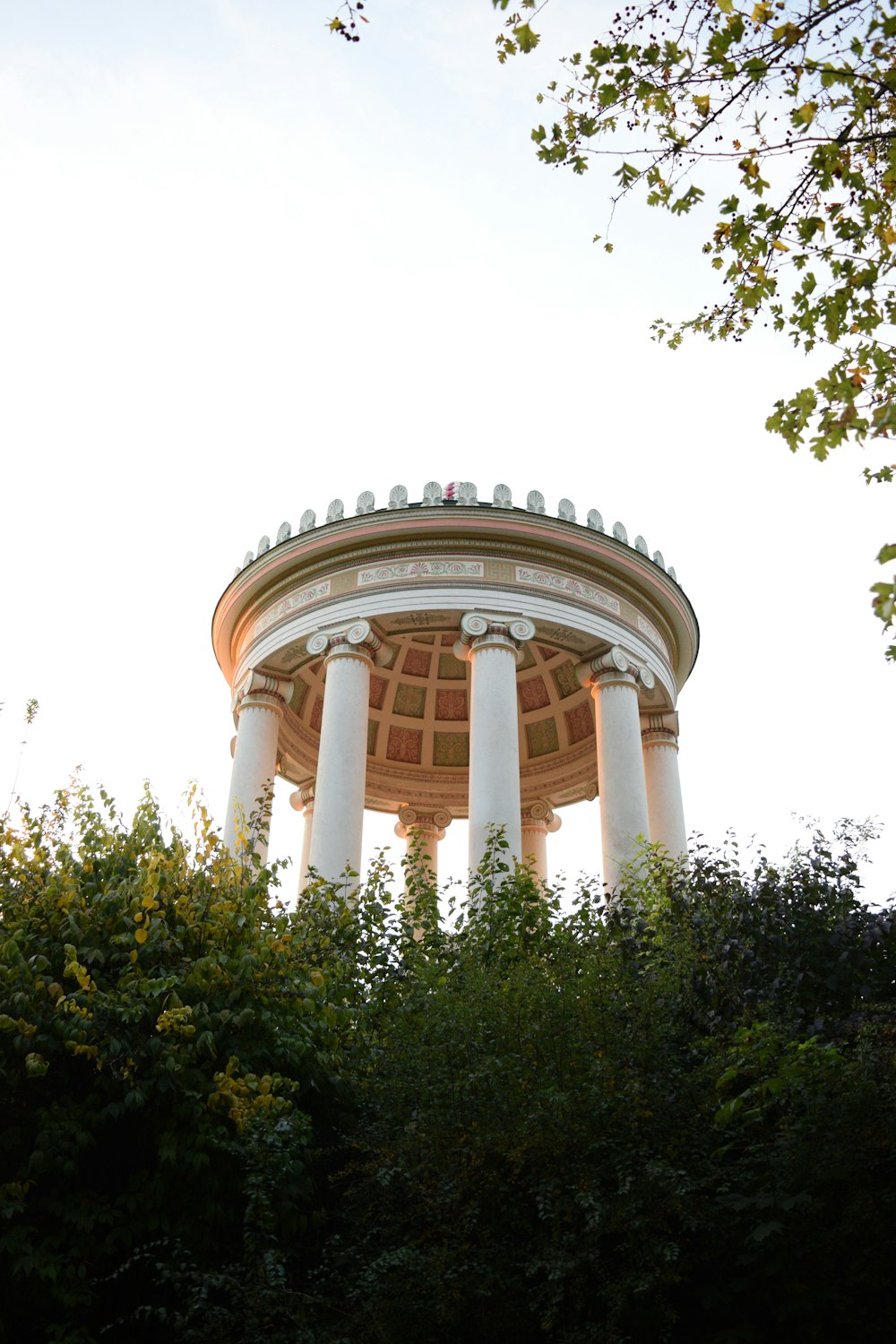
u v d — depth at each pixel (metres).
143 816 15.19
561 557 28.94
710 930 15.30
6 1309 11.80
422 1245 11.80
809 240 9.20
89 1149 12.37
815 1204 10.34
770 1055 11.57
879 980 14.28
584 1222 10.88
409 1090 13.05
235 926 13.79
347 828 25.16
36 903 13.27
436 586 27.86
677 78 8.96
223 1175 12.36
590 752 36.72
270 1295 10.58
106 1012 12.10
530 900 17.55
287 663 29.97
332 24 8.45
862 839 16.09
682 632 32.22
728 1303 10.76
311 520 30.16
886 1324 10.27
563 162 9.80
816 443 8.23
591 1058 12.16
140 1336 12.16
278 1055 13.29
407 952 17.16
